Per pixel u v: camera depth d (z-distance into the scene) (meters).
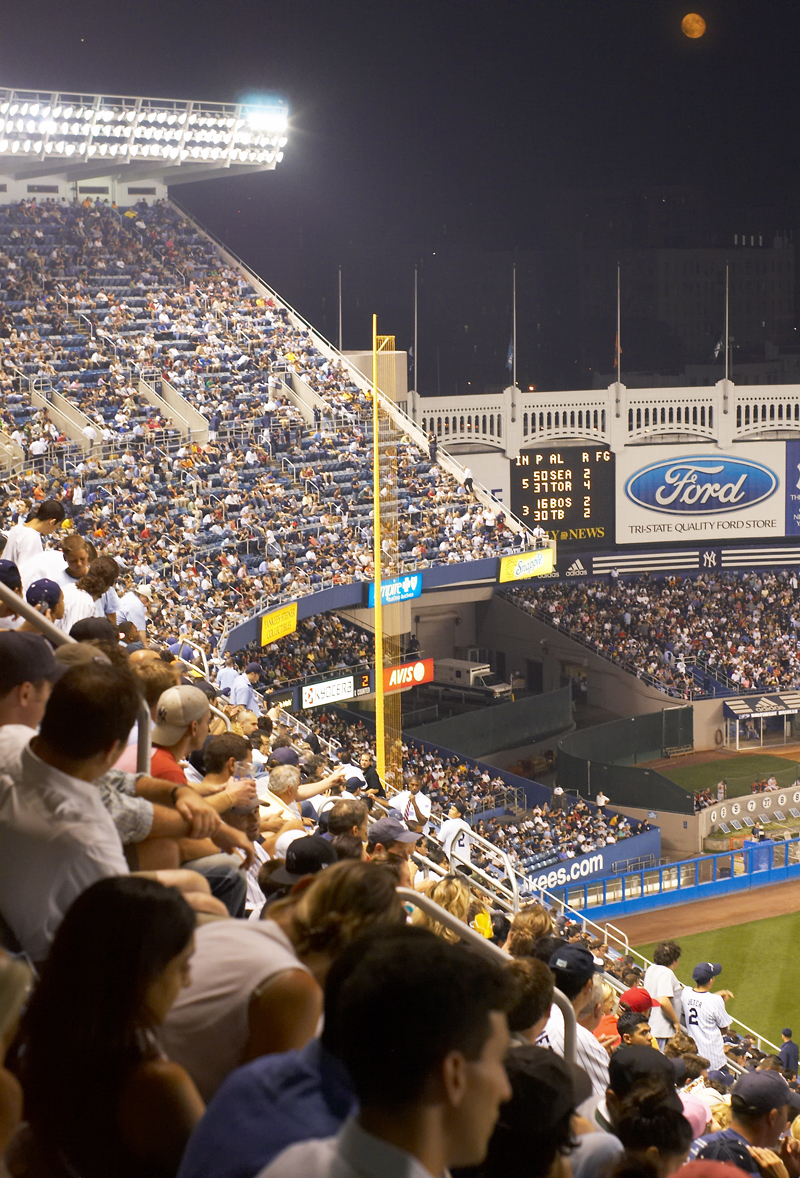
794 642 55.66
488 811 41.47
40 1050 2.86
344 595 38.91
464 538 45.16
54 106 43.12
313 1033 3.27
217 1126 2.68
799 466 56.84
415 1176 2.28
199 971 3.30
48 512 10.02
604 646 54.94
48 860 3.67
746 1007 29.67
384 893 3.65
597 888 37.38
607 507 56.41
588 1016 6.45
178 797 4.54
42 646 4.43
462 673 53.81
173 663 11.24
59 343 40.88
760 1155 5.64
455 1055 2.30
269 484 40.16
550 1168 3.35
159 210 50.69
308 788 10.81
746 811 43.94
